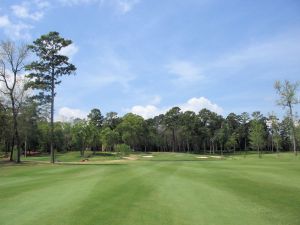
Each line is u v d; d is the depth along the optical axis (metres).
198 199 13.51
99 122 138.50
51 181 20.55
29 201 13.51
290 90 57.66
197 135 128.12
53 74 47.00
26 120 54.34
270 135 123.00
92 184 18.06
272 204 12.52
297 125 71.69
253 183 17.77
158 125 146.62
